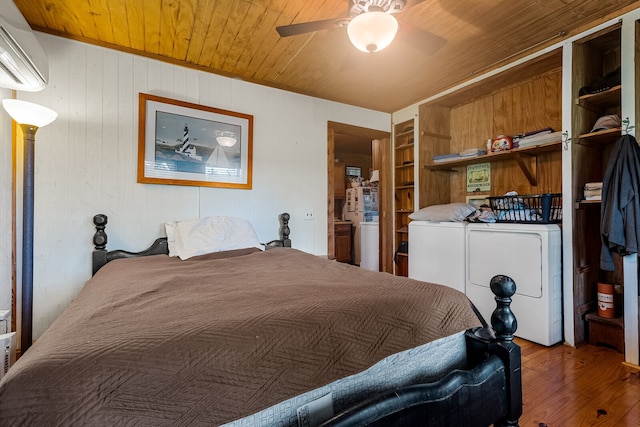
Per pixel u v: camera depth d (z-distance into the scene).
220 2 1.98
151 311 1.01
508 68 2.79
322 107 3.54
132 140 2.50
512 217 2.69
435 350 1.15
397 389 0.90
